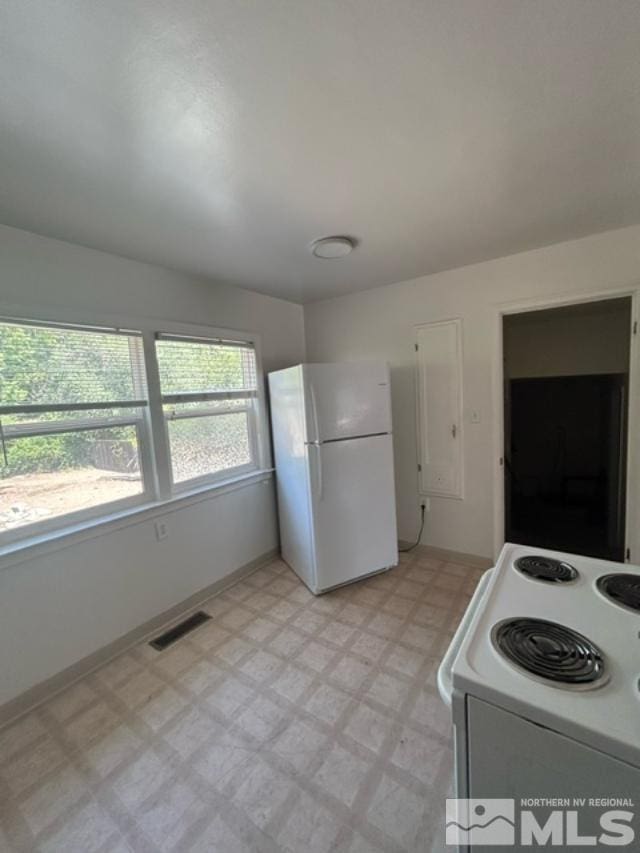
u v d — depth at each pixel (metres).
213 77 0.94
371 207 1.70
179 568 2.39
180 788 1.31
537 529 3.29
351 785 1.29
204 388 2.63
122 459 2.15
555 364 3.64
